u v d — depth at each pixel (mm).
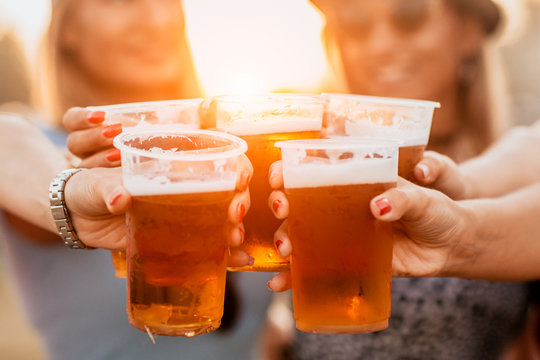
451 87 3061
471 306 2578
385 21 2934
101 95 3104
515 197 1846
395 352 2645
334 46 3162
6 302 9273
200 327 1331
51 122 3064
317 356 2799
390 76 3039
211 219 1315
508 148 2416
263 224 1604
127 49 2943
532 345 2734
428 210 1470
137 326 1358
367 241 1378
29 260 2789
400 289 2594
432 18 2904
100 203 1437
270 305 3156
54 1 2928
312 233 1381
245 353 3008
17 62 20172
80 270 2811
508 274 1785
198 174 1285
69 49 3012
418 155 1737
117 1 2879
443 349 2621
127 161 1308
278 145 1416
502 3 2982
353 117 1685
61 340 2834
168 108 1684
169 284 1307
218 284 1359
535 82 20500
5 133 2170
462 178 2021
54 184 1544
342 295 1379
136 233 1332
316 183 1363
